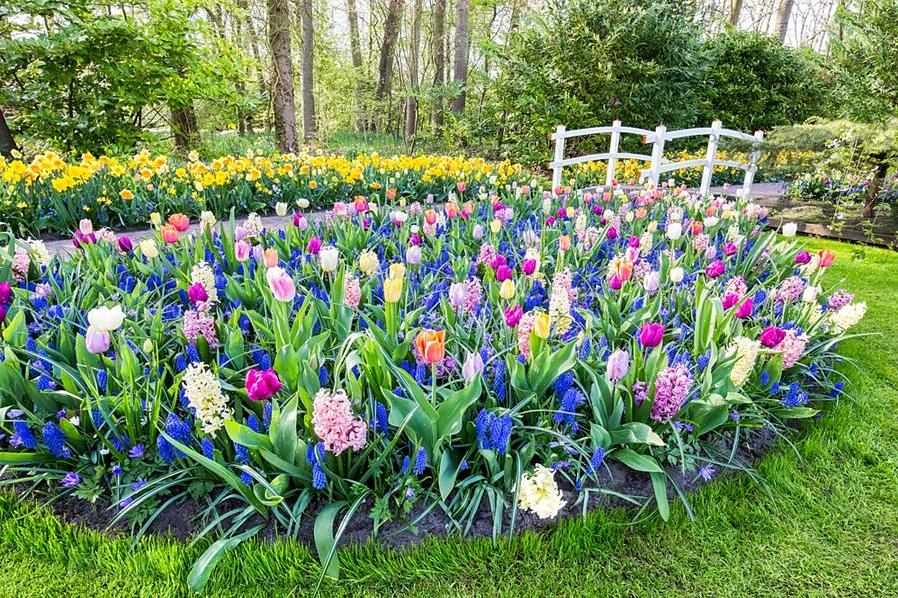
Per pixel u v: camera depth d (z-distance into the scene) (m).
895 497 2.15
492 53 12.05
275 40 11.62
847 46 7.43
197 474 1.90
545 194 5.45
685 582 1.75
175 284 3.30
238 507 1.88
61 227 5.22
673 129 11.55
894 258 5.86
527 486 1.57
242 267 3.38
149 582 1.67
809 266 3.32
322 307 2.67
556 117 10.75
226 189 6.30
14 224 5.07
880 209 7.02
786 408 2.41
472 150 13.59
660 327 2.05
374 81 21.47
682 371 2.03
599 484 2.05
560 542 1.82
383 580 1.70
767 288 3.68
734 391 2.14
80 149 9.01
